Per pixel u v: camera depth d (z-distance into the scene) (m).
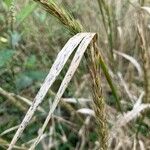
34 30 0.36
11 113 0.34
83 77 0.37
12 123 0.32
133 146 0.31
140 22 0.33
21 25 0.34
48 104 0.35
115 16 0.39
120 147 0.34
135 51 0.41
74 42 0.15
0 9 0.30
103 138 0.18
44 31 0.36
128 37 0.41
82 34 0.16
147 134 0.33
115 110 0.35
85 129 0.35
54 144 0.33
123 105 0.36
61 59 0.15
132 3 0.35
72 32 0.16
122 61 0.42
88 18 0.40
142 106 0.30
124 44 0.41
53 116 0.34
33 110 0.15
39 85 0.35
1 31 0.31
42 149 0.32
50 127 0.34
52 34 0.36
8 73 0.33
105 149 0.19
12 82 0.32
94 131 0.36
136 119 0.34
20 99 0.32
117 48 0.41
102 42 0.39
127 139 0.32
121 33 0.40
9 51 0.28
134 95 0.38
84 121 0.36
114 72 0.37
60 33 0.37
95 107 0.18
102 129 0.18
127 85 0.39
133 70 0.40
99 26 0.39
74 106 0.37
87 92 0.37
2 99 0.34
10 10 0.24
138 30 0.29
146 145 0.32
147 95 0.32
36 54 0.37
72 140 0.35
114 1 0.40
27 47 0.37
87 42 0.16
